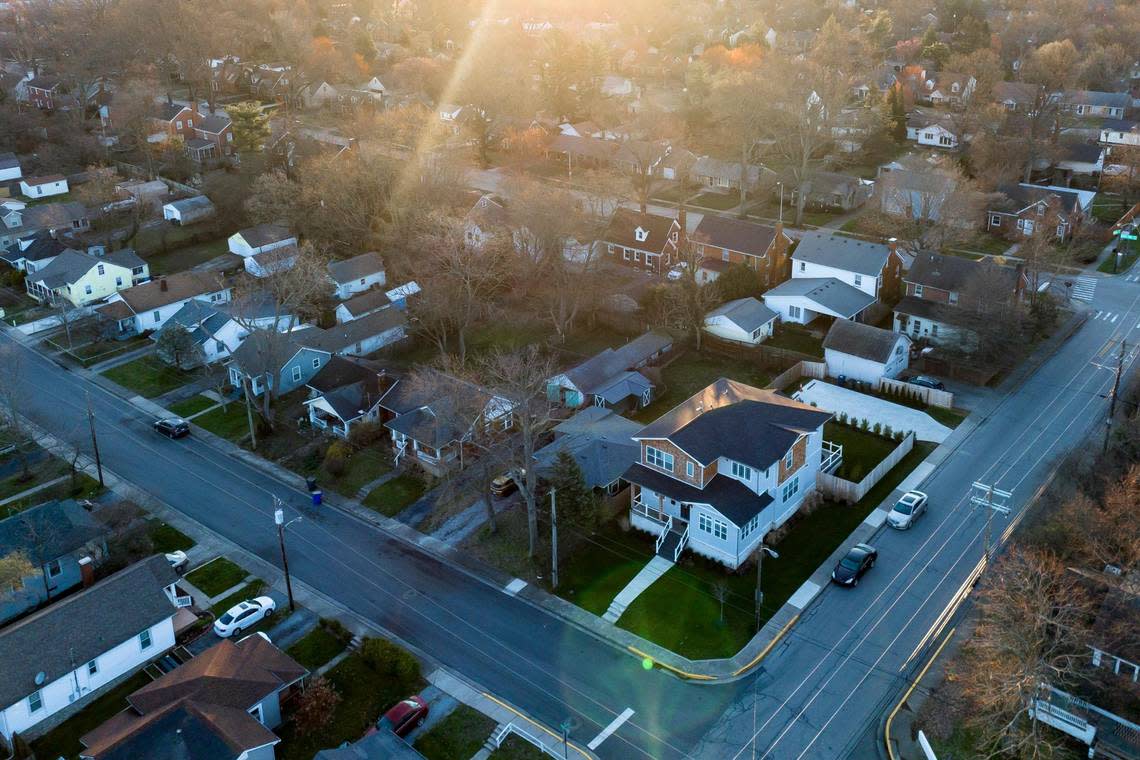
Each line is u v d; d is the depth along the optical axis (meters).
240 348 73.56
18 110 140.75
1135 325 81.00
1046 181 118.56
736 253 89.81
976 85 140.50
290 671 43.81
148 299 84.94
